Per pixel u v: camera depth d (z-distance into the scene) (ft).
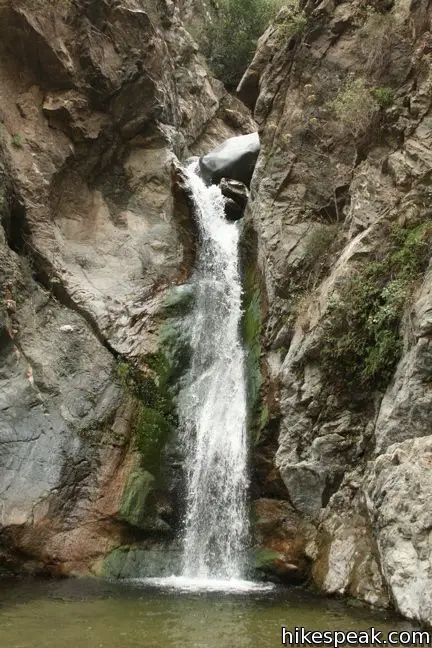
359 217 45.16
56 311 48.44
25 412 43.24
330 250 46.70
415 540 30.81
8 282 45.93
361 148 47.62
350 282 41.81
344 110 47.62
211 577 39.96
